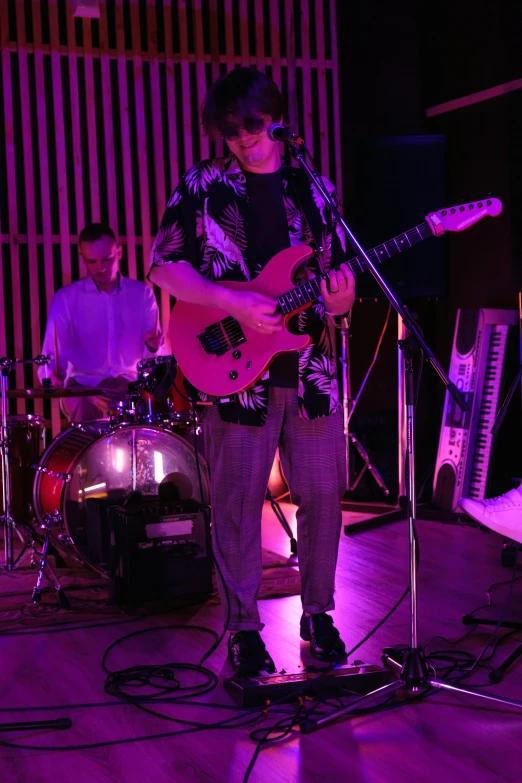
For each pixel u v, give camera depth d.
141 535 3.62
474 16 5.55
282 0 6.39
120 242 6.19
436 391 5.87
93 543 3.99
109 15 6.19
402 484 5.33
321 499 2.78
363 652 2.99
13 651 3.13
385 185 5.27
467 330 5.25
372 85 6.01
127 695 2.66
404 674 2.51
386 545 4.59
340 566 4.18
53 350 5.09
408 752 2.27
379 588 3.79
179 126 6.32
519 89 5.32
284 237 2.69
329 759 2.24
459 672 2.77
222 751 2.30
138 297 5.22
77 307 5.11
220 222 2.68
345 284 2.51
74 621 3.47
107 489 4.04
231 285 2.63
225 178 2.69
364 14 6.02
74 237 6.16
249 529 2.77
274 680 2.59
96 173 6.10
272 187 2.70
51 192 6.21
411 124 5.91
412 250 5.20
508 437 5.27
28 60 6.08
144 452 4.07
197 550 3.71
